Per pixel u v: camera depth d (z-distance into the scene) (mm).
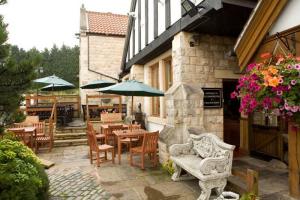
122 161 6836
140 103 10430
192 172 4379
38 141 8164
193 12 5082
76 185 5012
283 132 5844
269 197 4027
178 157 5254
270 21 3738
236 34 6223
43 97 10680
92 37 14656
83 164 6594
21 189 3289
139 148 6387
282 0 3545
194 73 6039
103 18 15852
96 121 10359
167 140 5848
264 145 6469
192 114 5828
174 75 6273
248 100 3098
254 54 4160
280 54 3463
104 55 14781
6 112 3961
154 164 6242
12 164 3588
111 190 4730
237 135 7637
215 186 4184
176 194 4527
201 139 5152
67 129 10078
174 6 6164
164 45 7020
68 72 28297
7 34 3840
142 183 5086
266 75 2822
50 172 5898
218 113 6254
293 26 3543
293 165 3486
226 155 4254
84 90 14516
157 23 7203
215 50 6270
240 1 4539
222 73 6312
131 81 6777
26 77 3957
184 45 5945
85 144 9375
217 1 4410
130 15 9617
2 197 3188
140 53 8836
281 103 2855
